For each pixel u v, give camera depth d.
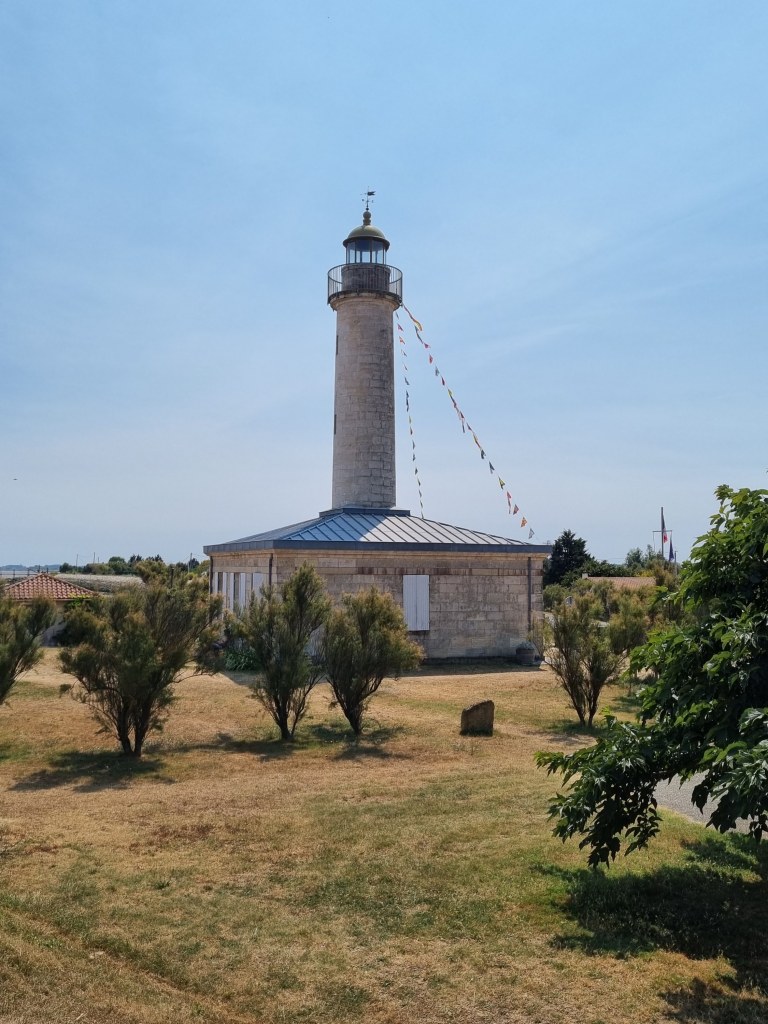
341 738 14.41
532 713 17.11
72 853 8.27
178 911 6.91
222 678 21.22
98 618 15.28
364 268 27.62
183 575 22.92
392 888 7.48
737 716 6.56
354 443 27.39
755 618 6.80
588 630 16.19
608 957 6.18
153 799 10.38
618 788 7.14
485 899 7.25
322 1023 5.28
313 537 23.97
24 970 5.70
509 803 10.25
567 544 61.94
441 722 15.95
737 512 7.57
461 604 25.38
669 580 25.88
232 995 5.61
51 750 13.28
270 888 7.45
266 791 10.81
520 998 5.55
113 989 5.58
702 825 9.65
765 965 6.12
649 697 7.52
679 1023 5.23
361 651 14.81
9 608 15.51
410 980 5.81
